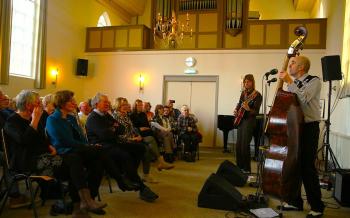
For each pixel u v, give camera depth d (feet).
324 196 12.30
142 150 12.28
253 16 33.58
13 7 23.45
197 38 30.68
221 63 28.22
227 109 27.94
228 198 10.03
